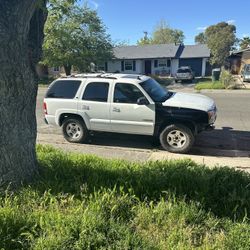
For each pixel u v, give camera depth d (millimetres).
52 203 4664
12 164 5020
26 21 4910
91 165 6195
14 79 4887
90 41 39719
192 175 5473
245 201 4715
